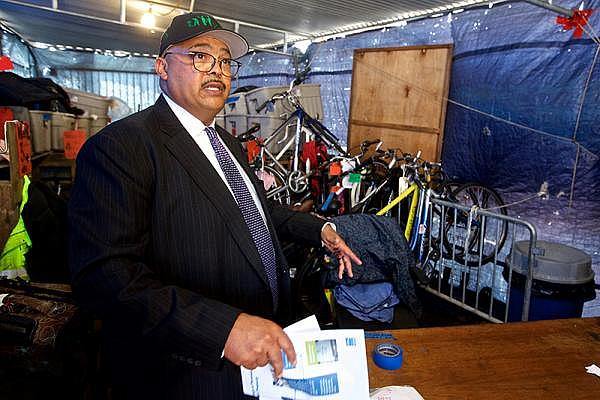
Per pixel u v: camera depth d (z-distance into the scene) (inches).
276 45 240.4
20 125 87.7
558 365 50.1
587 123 116.0
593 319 62.0
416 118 167.8
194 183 39.6
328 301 105.2
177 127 41.4
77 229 34.1
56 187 117.8
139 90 315.3
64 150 115.6
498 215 107.4
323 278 103.0
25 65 273.0
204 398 40.3
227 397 40.8
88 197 34.5
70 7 188.2
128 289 31.7
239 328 30.6
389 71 176.4
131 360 40.4
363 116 190.1
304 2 159.6
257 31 212.7
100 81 303.4
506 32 134.6
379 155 154.8
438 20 157.5
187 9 182.9
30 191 92.0
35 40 269.7
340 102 203.5
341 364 34.8
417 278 100.9
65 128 119.8
